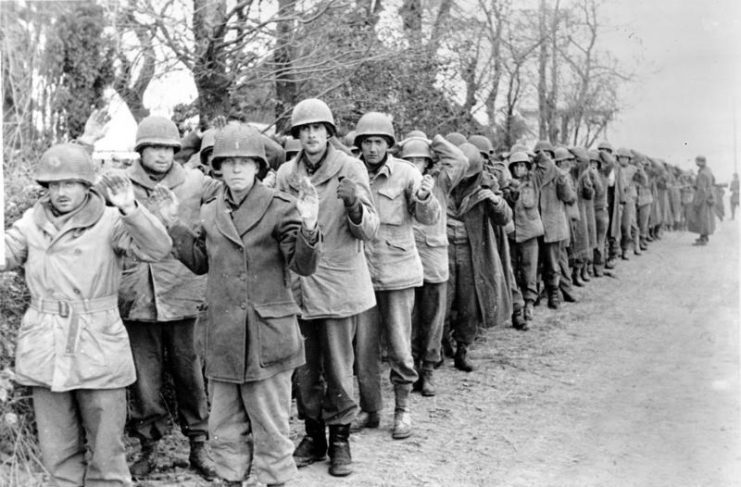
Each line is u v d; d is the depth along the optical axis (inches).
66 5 178.7
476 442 199.8
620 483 169.6
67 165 135.2
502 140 499.5
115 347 138.7
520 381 259.8
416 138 236.7
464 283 267.9
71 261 136.3
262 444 145.8
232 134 142.3
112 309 140.5
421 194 193.8
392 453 191.3
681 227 713.0
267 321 142.3
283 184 179.2
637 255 572.1
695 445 195.8
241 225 143.0
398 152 247.3
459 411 226.8
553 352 300.7
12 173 164.6
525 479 174.4
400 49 365.4
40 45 174.1
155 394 165.2
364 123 203.2
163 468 170.4
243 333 140.7
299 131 173.5
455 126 433.4
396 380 203.6
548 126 518.0
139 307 159.2
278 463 146.3
